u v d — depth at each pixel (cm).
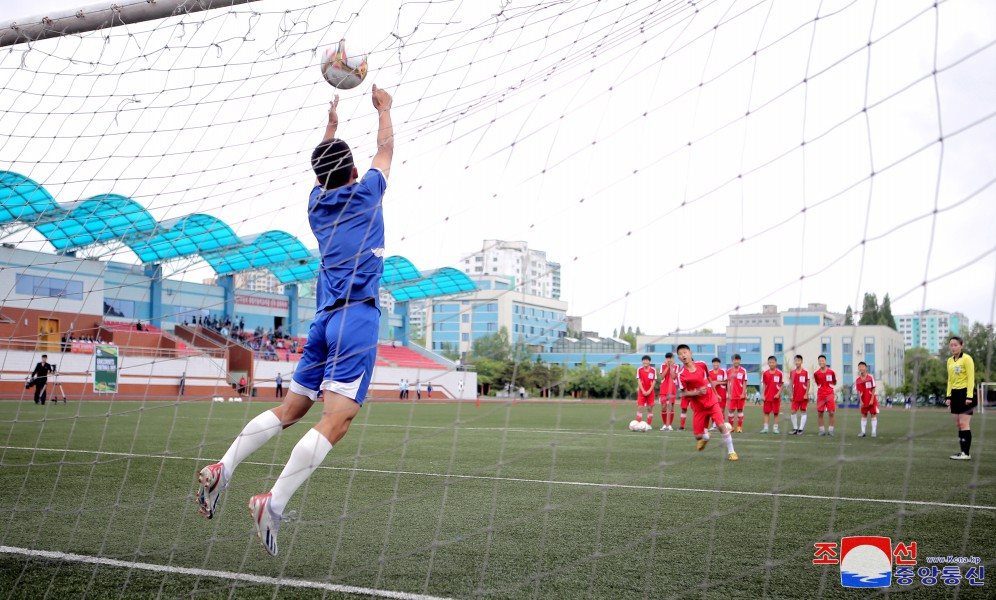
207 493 299
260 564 334
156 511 462
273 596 285
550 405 2981
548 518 444
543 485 592
